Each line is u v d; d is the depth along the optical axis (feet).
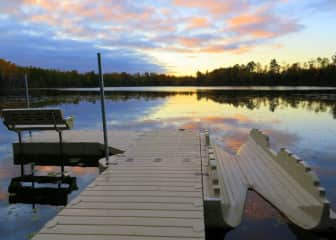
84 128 26.40
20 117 15.85
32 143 16.88
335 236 7.14
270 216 8.25
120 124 29.07
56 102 56.59
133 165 10.67
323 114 33.37
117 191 7.87
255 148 14.67
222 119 31.40
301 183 8.55
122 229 5.62
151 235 5.35
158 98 66.54
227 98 61.57
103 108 11.04
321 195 7.27
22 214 9.09
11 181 12.67
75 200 7.23
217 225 7.40
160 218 6.11
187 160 11.29
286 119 30.17
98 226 5.76
